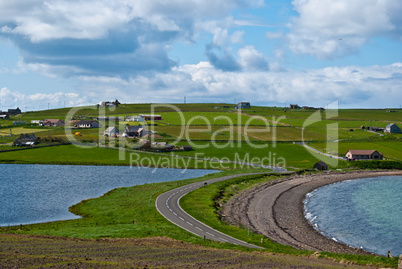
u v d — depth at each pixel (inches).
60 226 2689.5
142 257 1814.7
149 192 4001.0
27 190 4210.1
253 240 2460.6
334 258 1934.1
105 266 1582.2
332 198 4234.7
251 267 1681.8
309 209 3681.1
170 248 2065.7
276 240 2573.8
